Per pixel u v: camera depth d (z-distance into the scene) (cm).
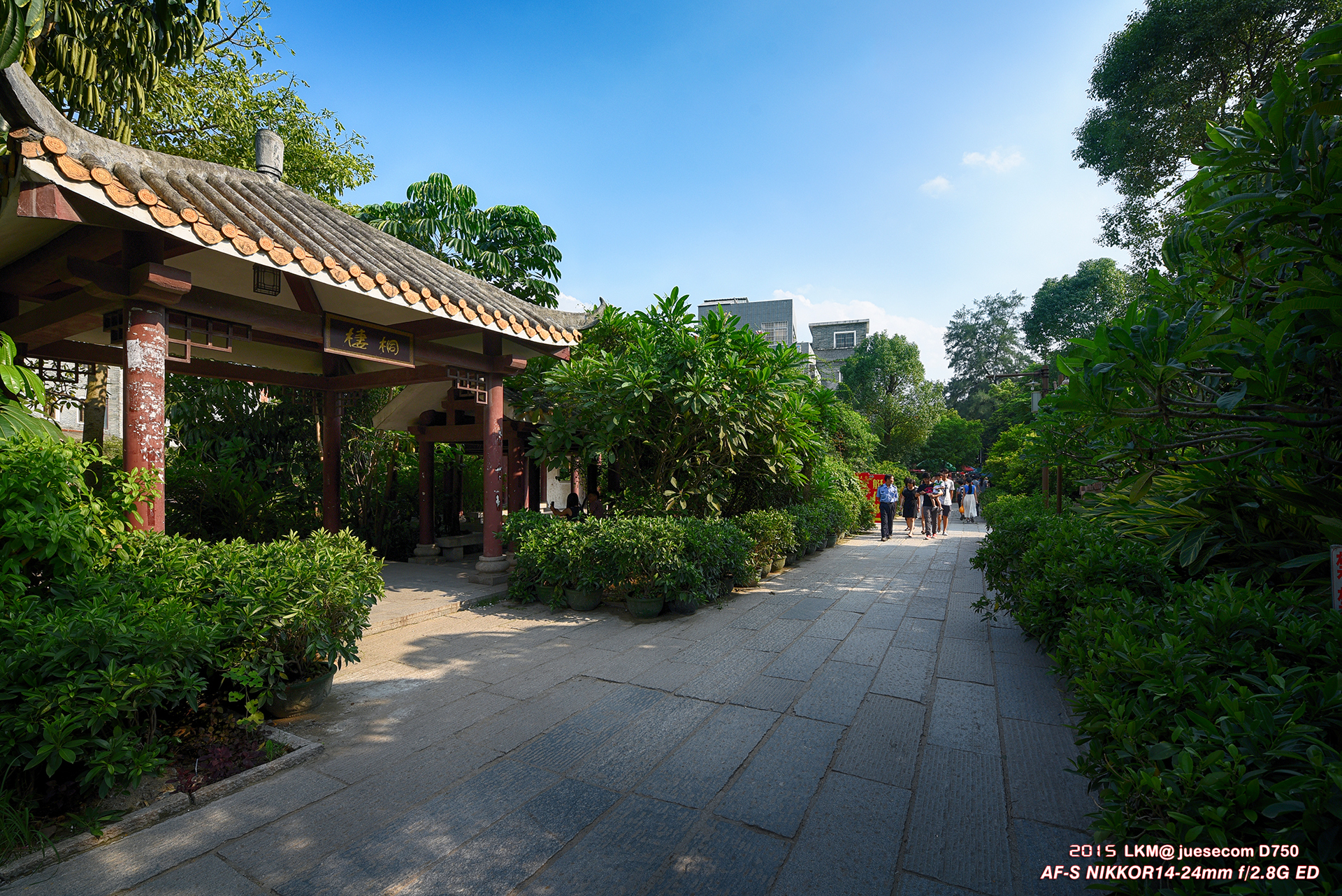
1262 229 264
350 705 388
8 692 237
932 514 1516
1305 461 323
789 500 1117
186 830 254
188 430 956
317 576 368
